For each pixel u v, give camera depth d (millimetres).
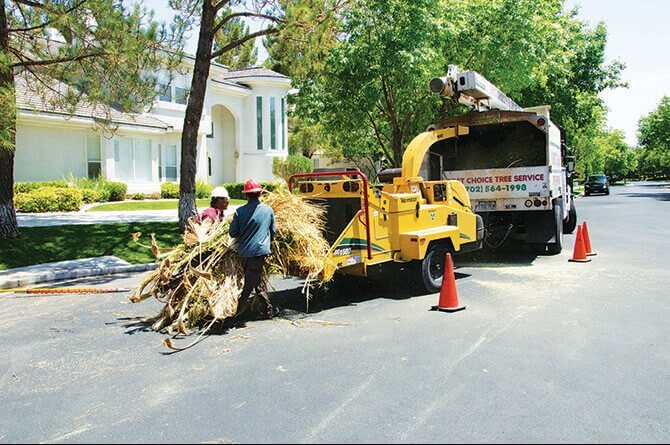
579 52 29141
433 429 3963
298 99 19641
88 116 22609
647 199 36156
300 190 8453
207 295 6633
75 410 4492
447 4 19031
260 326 6844
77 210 21000
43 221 16781
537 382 4836
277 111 34125
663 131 59125
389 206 8148
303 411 4312
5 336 6746
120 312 7867
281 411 4324
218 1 13914
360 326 6734
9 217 12805
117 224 15719
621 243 13898
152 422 4203
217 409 4398
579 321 6789
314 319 7109
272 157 33688
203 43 14195
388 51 17031
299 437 3885
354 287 9109
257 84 33312
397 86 18484
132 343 6289
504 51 19000
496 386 4750
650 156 104250
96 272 11203
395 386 4773
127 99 12562
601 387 4727
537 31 20000
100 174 24297
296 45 13477
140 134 26359
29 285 10211
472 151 12938
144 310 7945
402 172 9758
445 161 12703
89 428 4148
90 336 6633
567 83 28125
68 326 7152
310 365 5359
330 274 7230
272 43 13922
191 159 14648
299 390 4734
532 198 11516
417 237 8070
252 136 33500
